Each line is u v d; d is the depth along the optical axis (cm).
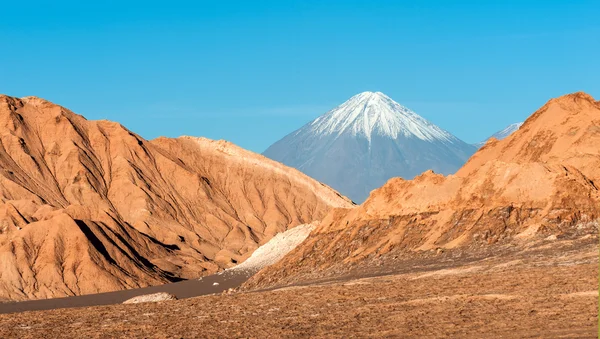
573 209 8356
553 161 9588
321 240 10425
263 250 13412
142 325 6016
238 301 7112
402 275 7725
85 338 5594
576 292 5584
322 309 6125
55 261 15250
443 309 5556
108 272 15325
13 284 14600
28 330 6134
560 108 10481
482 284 6366
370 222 10075
